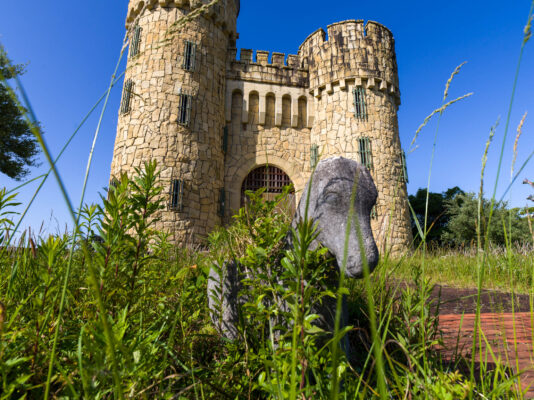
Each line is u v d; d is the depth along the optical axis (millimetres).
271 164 15664
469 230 17484
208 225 13320
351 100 15242
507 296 4523
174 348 1360
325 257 1460
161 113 13156
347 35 15836
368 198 1506
